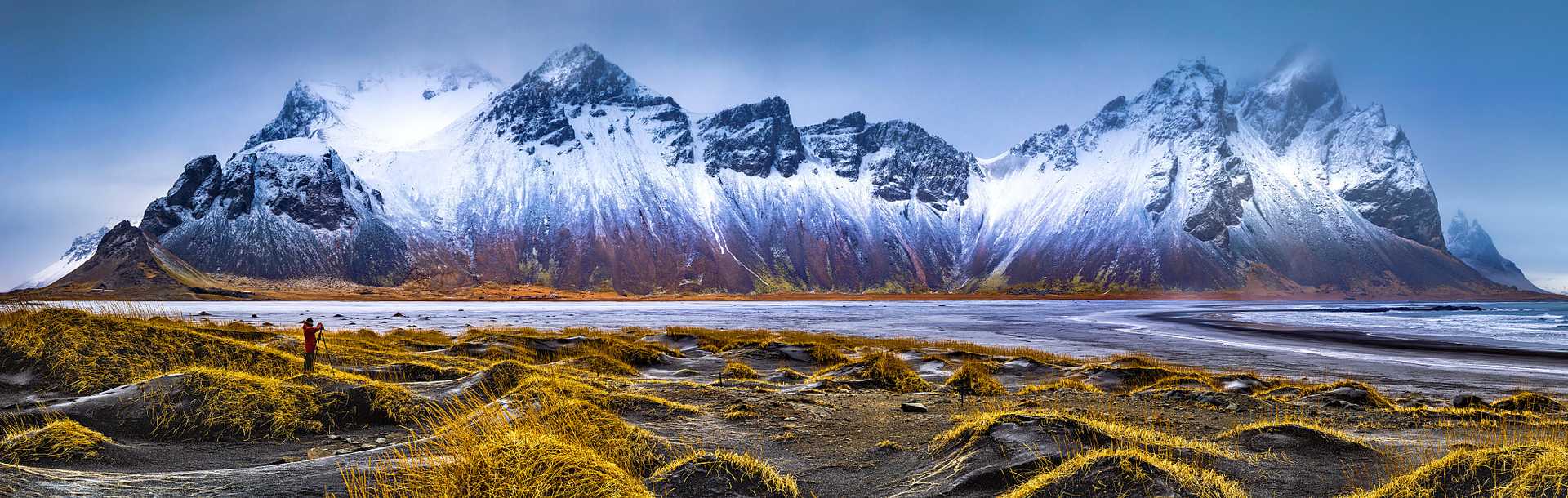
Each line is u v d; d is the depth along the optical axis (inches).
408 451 347.6
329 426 450.9
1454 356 1549.0
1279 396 695.1
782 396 568.7
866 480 331.3
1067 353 1631.4
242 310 4712.1
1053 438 353.7
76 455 333.4
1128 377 880.3
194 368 470.3
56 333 554.6
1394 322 3521.2
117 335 573.0
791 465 355.3
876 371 760.3
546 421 359.9
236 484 282.4
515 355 1097.4
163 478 293.6
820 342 1558.8
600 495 247.4
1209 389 696.4
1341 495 286.8
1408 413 554.6
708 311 5285.4
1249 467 327.0
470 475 263.6
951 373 967.0
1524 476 248.1
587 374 711.7
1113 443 347.3
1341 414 552.4
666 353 1162.6
